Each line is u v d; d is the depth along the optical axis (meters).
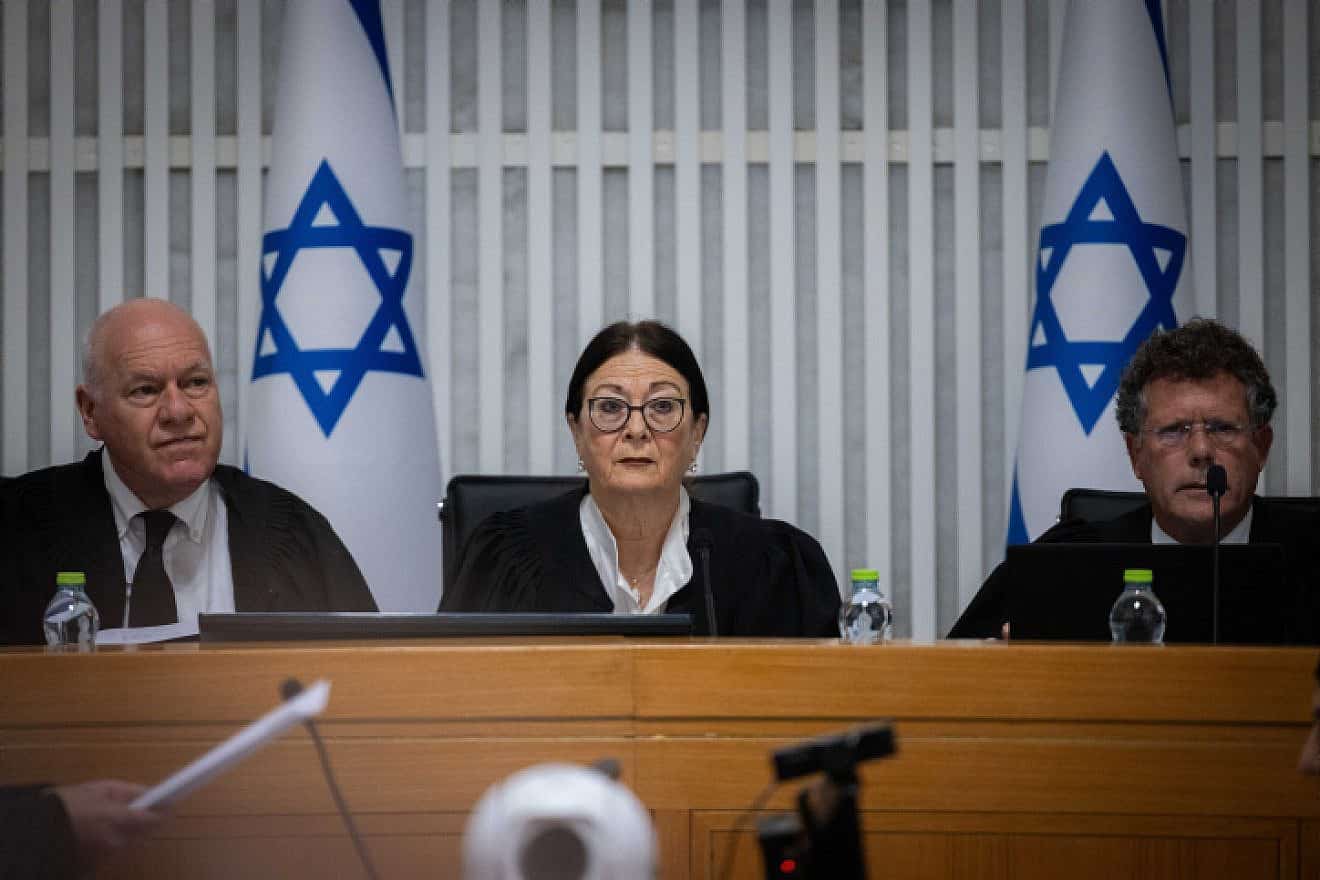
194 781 3.60
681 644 4.68
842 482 11.33
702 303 11.52
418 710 4.48
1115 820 4.52
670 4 11.55
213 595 7.60
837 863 2.88
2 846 3.62
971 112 11.38
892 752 2.90
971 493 11.25
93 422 7.36
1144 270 10.02
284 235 10.20
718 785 4.50
